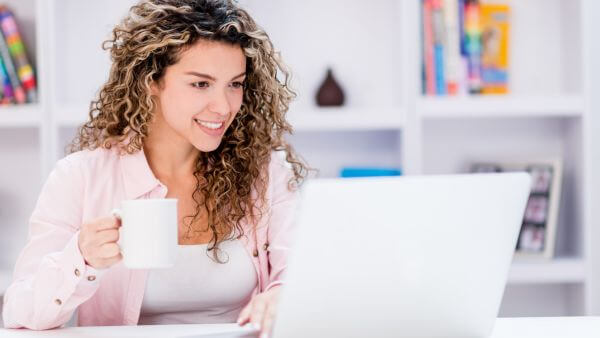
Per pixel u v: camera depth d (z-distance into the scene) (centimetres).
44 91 265
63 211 164
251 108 179
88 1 287
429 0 274
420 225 112
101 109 175
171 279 167
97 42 287
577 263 273
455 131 300
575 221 288
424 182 112
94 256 132
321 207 106
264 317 133
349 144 297
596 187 275
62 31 279
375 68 294
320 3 293
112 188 170
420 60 274
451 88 276
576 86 281
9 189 293
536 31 296
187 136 164
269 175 183
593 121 275
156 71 163
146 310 169
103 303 166
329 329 116
